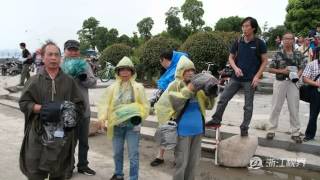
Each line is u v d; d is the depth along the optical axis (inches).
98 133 360.5
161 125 192.9
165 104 191.8
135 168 217.0
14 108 496.7
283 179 245.8
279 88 280.4
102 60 764.6
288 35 275.0
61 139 158.2
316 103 276.8
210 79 188.2
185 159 193.8
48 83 162.6
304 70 278.7
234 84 264.7
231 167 263.9
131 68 215.6
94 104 463.2
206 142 291.7
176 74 194.2
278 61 276.5
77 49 228.4
